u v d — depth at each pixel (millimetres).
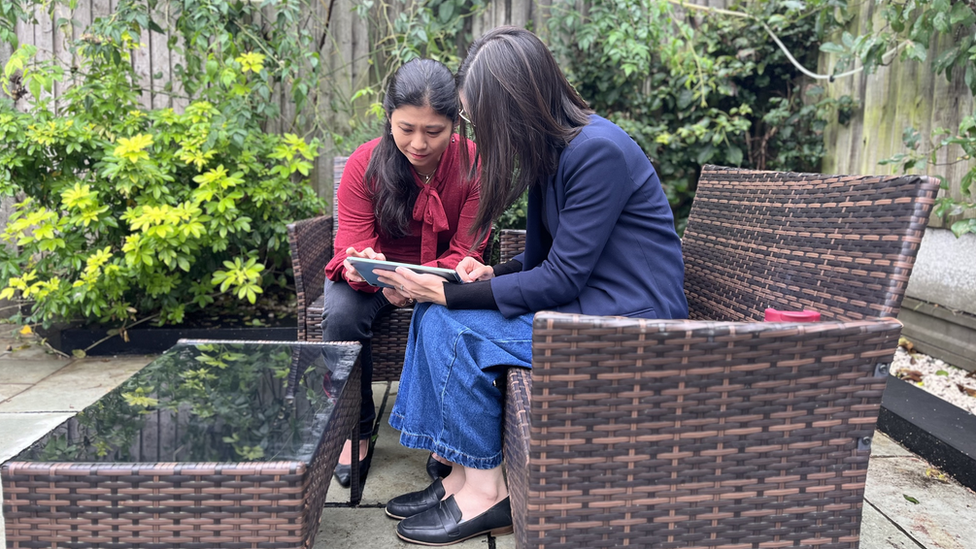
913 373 2582
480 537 1571
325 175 3682
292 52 3186
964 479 1833
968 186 2494
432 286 1434
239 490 1026
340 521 1643
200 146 2941
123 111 3049
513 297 1360
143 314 3234
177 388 1375
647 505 1039
